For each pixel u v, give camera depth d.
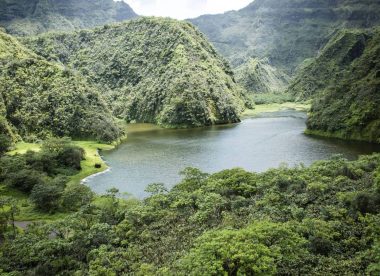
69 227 65.69
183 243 55.09
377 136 157.88
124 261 53.34
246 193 74.62
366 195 58.59
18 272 53.41
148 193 101.12
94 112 197.00
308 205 63.72
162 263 51.25
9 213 75.19
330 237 49.94
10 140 146.12
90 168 129.50
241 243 42.59
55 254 58.88
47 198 88.12
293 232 49.25
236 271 42.56
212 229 55.16
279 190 72.12
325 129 181.62
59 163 126.25
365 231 50.94
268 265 40.22
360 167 79.81
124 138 199.00
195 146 165.88
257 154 142.12
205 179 85.38
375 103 167.12
